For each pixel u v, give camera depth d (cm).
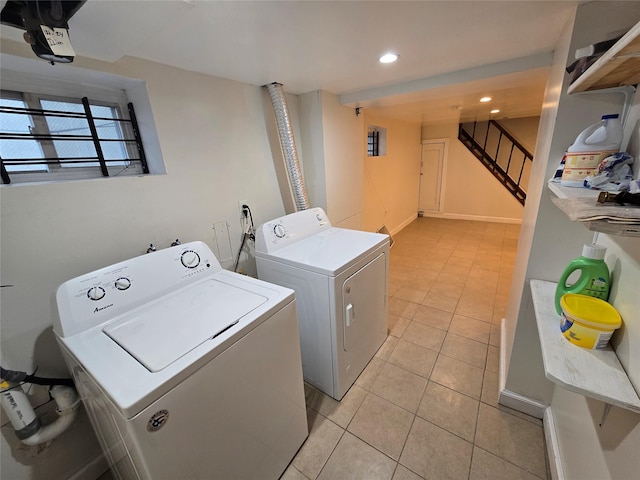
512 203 516
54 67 116
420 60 163
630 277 79
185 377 81
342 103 242
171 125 151
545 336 89
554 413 135
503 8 106
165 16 88
